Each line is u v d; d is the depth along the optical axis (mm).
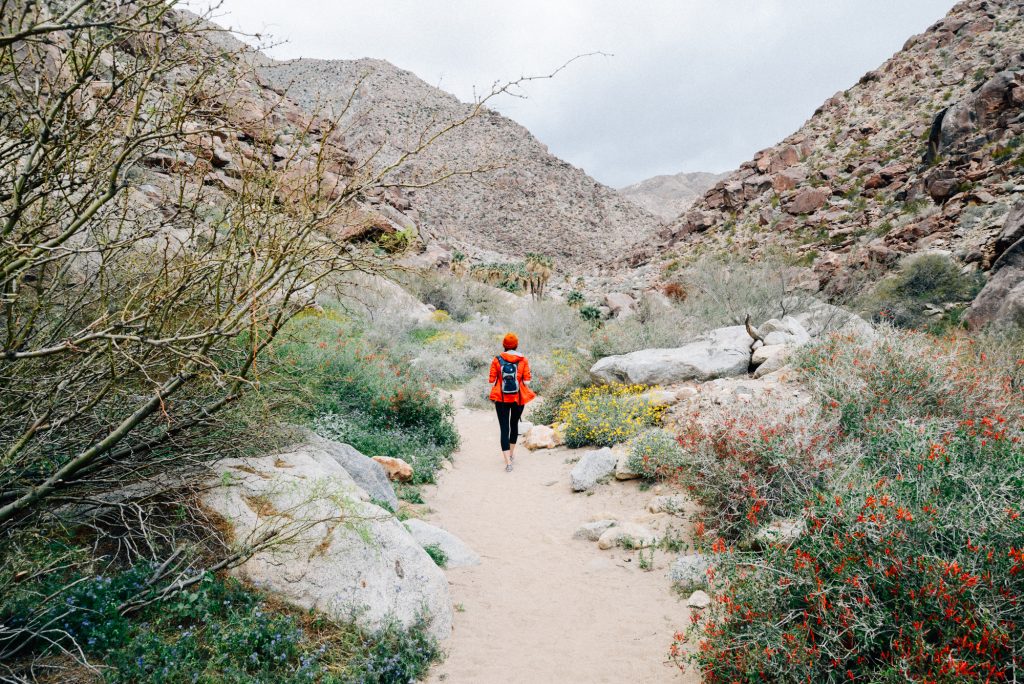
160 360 3162
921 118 38719
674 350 10945
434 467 7949
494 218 101562
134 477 3648
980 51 41594
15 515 3092
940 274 15383
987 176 24047
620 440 8516
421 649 3771
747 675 2967
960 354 7195
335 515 4137
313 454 4941
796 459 5129
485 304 26469
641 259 50562
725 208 46875
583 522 6359
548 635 4223
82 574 3248
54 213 2863
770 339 10352
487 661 3873
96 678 2715
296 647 3322
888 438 4887
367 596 3854
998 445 3934
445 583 4488
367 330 14273
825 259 24562
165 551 3648
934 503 3219
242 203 2846
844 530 3311
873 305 15000
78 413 3049
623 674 3660
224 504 3896
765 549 3646
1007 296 11172
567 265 96250
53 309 3361
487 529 6305
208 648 3094
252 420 3943
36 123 2750
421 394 9352
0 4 2395
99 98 2859
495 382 8461
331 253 3020
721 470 5395
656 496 6555
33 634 2672
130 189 3055
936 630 2795
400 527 4648
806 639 2934
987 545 2883
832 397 6266
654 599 4613
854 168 37750
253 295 2822
